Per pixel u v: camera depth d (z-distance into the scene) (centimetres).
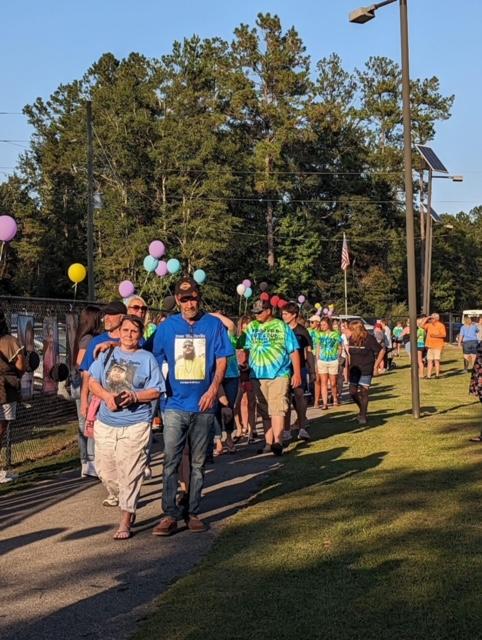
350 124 6950
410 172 1436
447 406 1656
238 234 5869
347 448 1100
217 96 5900
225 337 686
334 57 7200
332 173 6812
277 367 1058
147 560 595
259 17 6000
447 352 4266
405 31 1415
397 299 7231
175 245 5500
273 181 5903
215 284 5650
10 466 970
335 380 1700
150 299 4747
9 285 6456
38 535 674
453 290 7700
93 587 534
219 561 578
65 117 7012
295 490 826
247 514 723
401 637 430
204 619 461
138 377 660
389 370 2961
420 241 7206
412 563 559
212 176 5378
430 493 784
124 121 5456
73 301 1340
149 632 445
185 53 5631
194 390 674
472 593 495
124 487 667
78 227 7038
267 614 466
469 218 10369
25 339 1117
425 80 7200
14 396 897
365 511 717
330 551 593
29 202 7150
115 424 669
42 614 484
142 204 5609
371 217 6838
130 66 6384
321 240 6662
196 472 681
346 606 477
